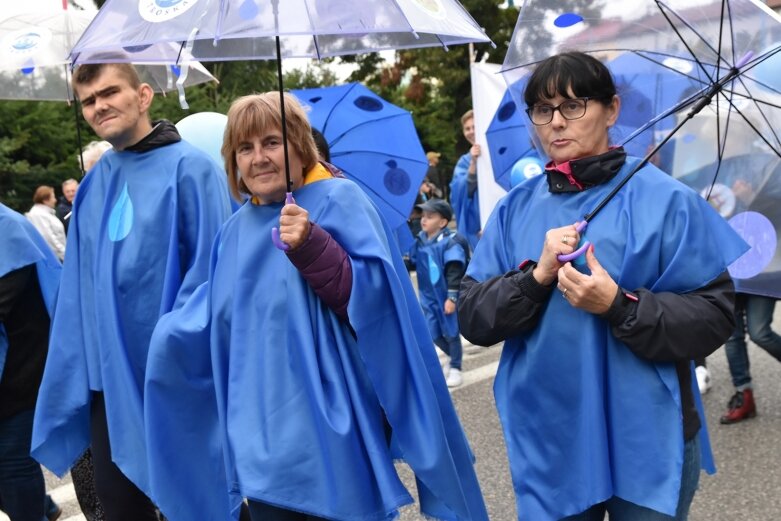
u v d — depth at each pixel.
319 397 2.28
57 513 4.06
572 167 2.18
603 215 2.14
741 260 2.82
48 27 3.92
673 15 2.60
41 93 4.49
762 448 4.52
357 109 5.52
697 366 5.61
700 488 4.08
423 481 2.38
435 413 2.40
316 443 2.28
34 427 3.13
